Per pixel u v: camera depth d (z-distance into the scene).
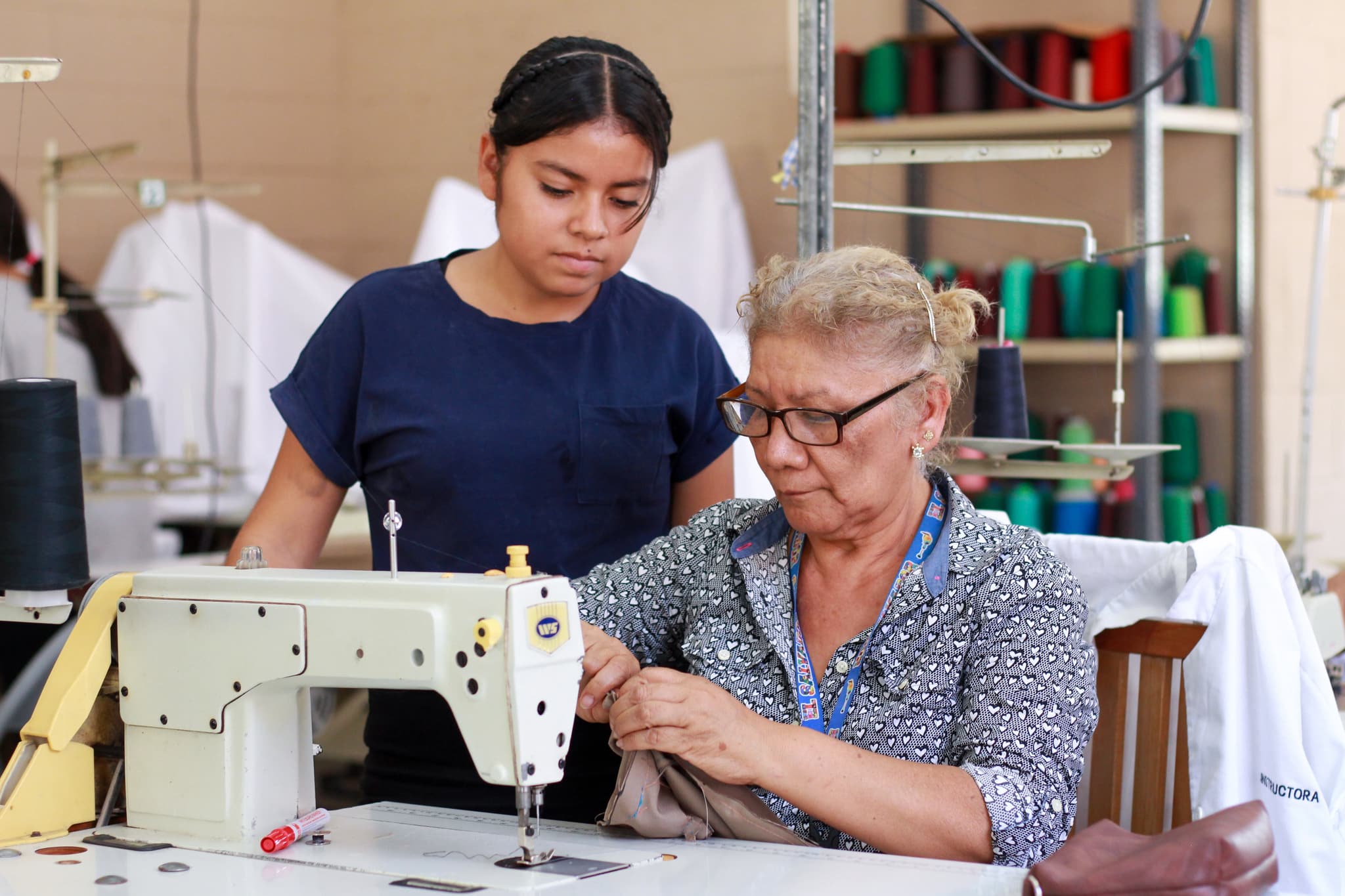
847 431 1.40
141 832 1.42
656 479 1.91
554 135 1.60
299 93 5.12
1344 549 4.01
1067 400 3.68
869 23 3.97
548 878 1.23
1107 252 2.05
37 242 4.44
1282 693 1.59
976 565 1.47
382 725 1.87
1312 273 3.85
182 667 1.40
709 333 1.97
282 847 1.34
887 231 3.59
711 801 1.37
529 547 1.83
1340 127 3.93
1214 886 1.06
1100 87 3.55
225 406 4.15
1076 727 1.42
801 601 1.57
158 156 4.81
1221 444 3.83
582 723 1.79
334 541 3.32
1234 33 3.73
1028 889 1.10
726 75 4.59
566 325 1.84
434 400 1.80
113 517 3.99
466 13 4.97
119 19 4.70
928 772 1.36
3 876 1.26
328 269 4.33
